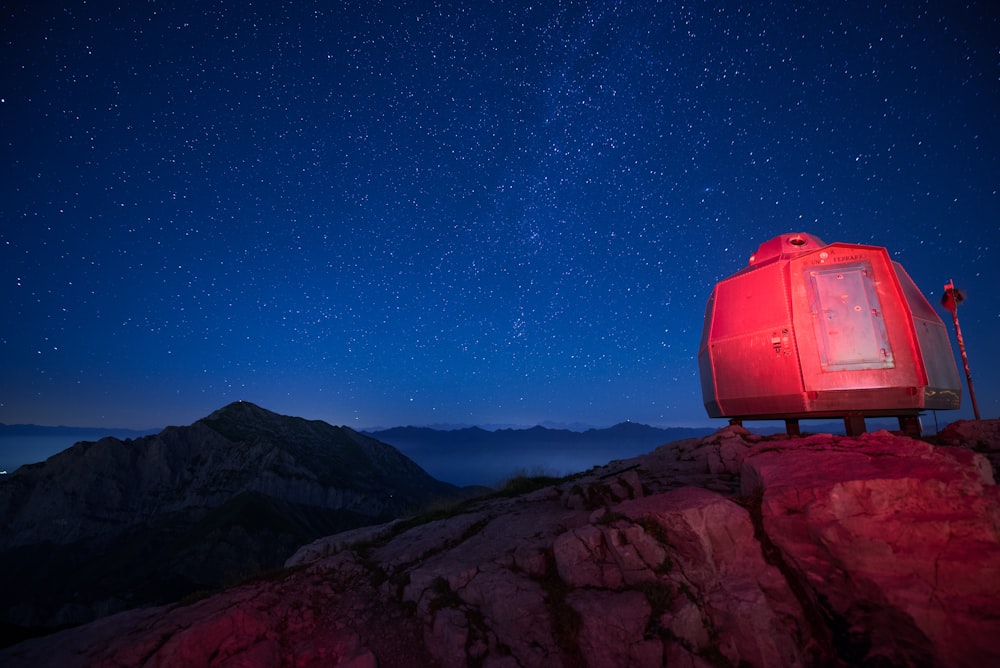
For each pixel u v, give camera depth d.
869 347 10.02
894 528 5.61
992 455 8.59
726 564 6.48
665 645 5.64
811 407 10.23
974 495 5.77
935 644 5.07
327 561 8.74
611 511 7.43
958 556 5.28
